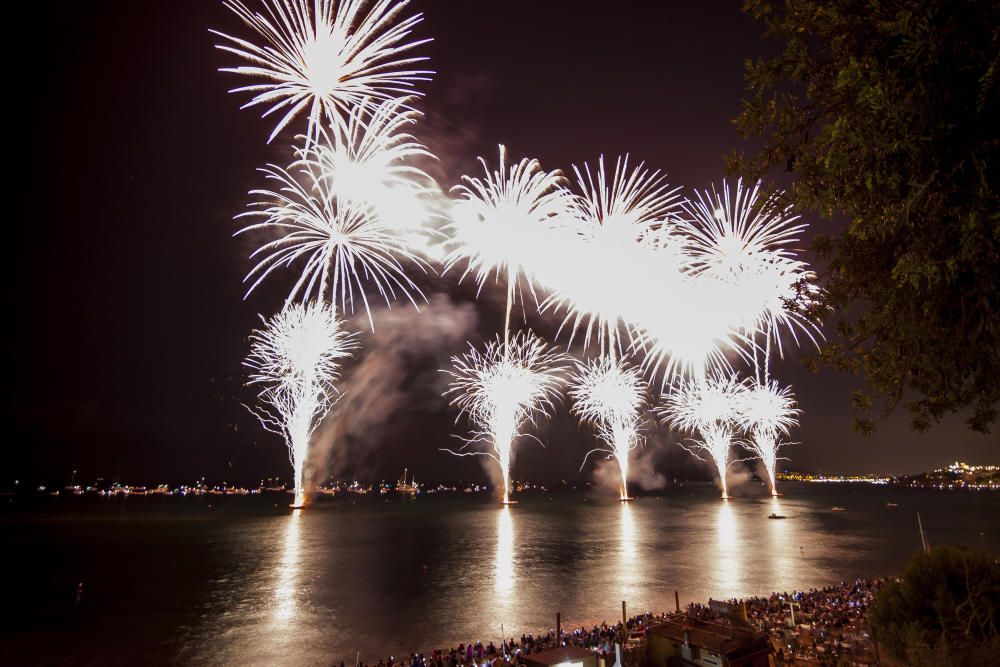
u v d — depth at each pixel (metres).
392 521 130.38
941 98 5.26
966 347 7.37
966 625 10.70
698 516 133.12
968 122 5.34
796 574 56.94
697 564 63.44
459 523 123.12
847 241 8.44
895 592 13.03
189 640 37.75
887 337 8.36
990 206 5.27
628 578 56.00
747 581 53.59
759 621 32.00
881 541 83.44
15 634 39.31
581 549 78.25
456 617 42.81
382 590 53.09
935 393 8.10
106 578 60.25
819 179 6.78
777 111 7.25
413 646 35.91
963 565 12.17
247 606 47.16
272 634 38.97
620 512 150.25
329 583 56.69
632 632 30.78
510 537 94.56
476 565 66.38
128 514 162.62
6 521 137.25
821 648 26.33
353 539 94.44
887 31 5.58
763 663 17.39
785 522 116.19
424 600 48.69
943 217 5.85
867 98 5.48
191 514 161.12
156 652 35.31
